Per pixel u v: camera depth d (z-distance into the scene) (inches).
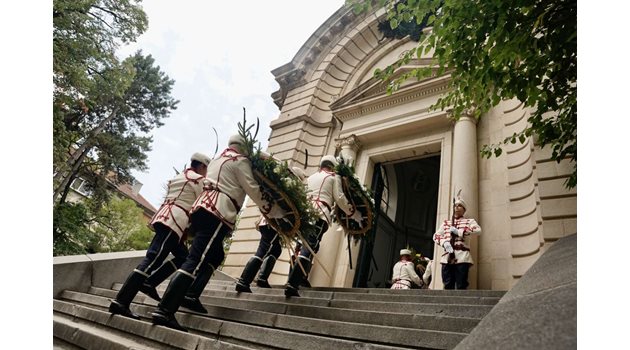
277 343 121.3
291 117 562.6
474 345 51.6
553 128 192.4
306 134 531.5
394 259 506.6
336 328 133.9
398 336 120.2
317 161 503.8
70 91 618.5
